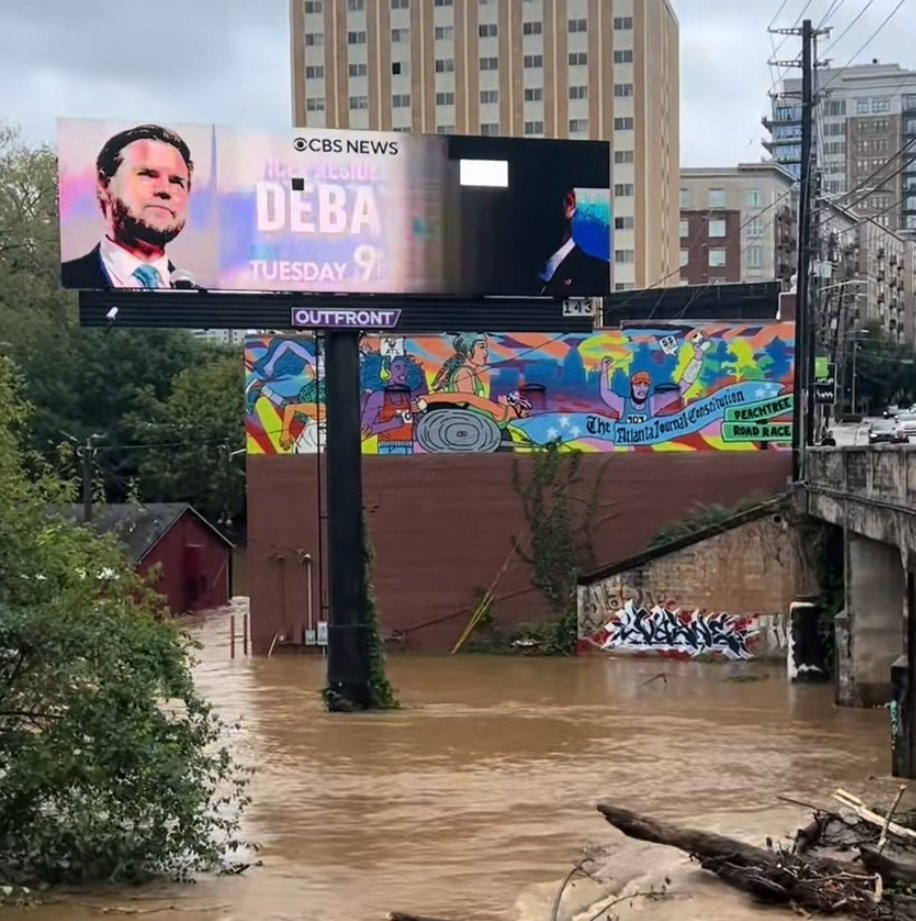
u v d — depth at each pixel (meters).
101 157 30.02
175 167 30.34
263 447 43.09
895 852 15.50
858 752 24.06
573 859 16.14
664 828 15.16
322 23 115.75
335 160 31.20
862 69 177.00
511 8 113.00
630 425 42.59
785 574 39.22
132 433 71.38
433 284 31.62
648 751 24.09
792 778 21.58
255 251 30.72
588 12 111.75
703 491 42.31
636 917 13.55
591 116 112.12
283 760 23.20
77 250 29.84
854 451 29.17
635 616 40.62
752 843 16.53
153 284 30.20
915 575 22.48
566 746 24.64
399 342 42.94
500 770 22.20
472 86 113.88
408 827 17.98
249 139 30.75
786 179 133.75
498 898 14.36
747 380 42.28
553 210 32.22
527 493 42.62
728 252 130.88
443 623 42.50
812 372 39.88
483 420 42.88
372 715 28.98
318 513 42.28
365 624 30.47
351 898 14.41
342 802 19.62
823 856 15.63
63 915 13.52
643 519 42.38
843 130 172.38
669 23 120.50
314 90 116.00
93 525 18.20
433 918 13.01
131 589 17.30
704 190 132.38
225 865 15.97
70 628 15.34
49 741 15.09
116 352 73.31
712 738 25.61
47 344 63.66
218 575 61.66
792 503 38.94
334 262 31.14
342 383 31.16
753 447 42.19
